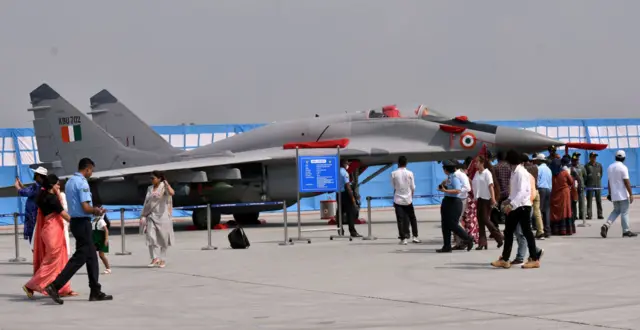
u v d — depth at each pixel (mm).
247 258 16328
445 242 16125
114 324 9383
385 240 19625
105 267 14609
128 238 23531
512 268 13375
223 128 34625
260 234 23094
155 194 15188
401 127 25891
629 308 9289
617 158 18484
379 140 26062
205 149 28734
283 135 27656
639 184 40719
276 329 8719
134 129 29188
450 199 15977
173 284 12797
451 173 15984
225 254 17312
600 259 14289
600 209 25797
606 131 39844
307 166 19969
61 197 13711
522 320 8727
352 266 14344
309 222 28703
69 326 9344
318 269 14078
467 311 9414
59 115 28453
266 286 12180
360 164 26422
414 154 25531
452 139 25297
